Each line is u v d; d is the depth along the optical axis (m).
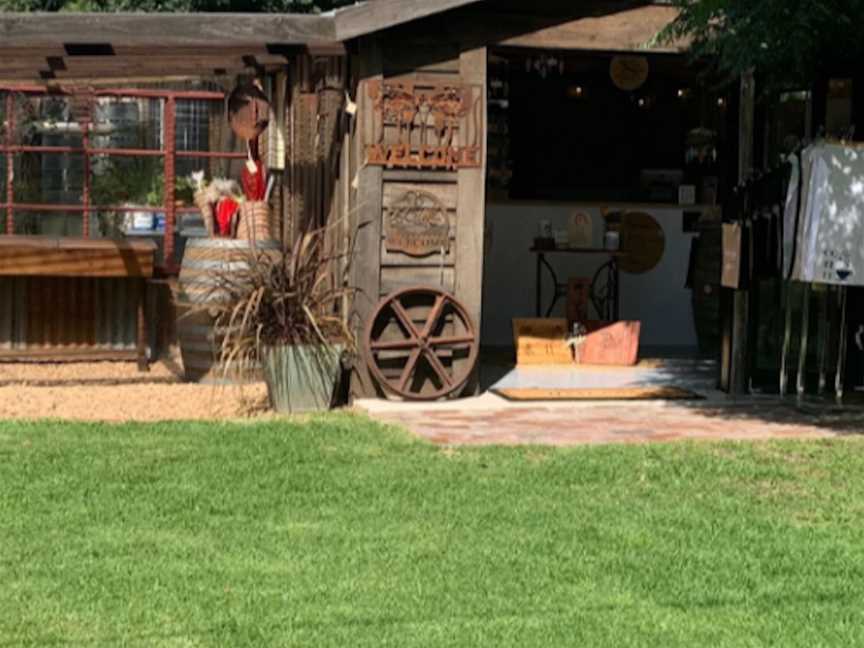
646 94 15.08
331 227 10.89
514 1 11.01
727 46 9.81
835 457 9.06
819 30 9.88
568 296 13.17
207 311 11.07
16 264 11.54
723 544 7.37
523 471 8.59
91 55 10.33
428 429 9.80
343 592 6.67
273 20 10.51
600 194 15.09
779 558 7.18
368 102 10.81
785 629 6.35
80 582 6.73
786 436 9.77
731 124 11.18
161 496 7.93
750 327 11.33
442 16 10.88
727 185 11.21
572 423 10.13
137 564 6.95
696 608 6.61
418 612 6.46
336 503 7.88
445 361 11.10
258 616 6.36
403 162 10.89
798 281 10.85
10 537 7.27
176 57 10.62
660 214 13.96
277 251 11.26
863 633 6.32
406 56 10.88
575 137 15.03
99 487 8.06
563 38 11.09
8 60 10.75
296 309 10.32
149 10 20.50
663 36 10.33
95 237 12.88
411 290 10.95
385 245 10.92
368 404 10.70
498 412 10.52
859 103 10.88
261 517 7.62
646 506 7.95
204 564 6.96
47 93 13.02
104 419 9.85
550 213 13.88
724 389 11.45
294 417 10.09
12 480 8.17
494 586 6.77
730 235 11.10
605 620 6.41
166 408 10.27
